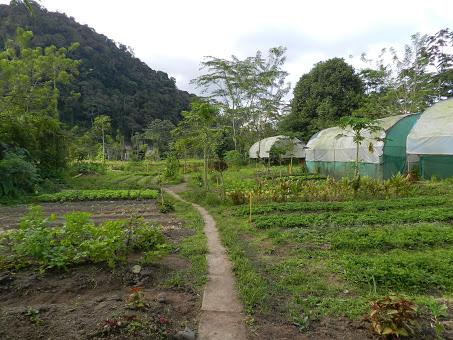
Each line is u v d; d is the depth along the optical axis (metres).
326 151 26.30
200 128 18.61
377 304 4.07
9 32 49.44
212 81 37.00
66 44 66.31
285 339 3.98
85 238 6.36
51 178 21.23
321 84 40.41
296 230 8.96
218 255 7.20
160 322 4.17
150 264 6.17
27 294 4.96
